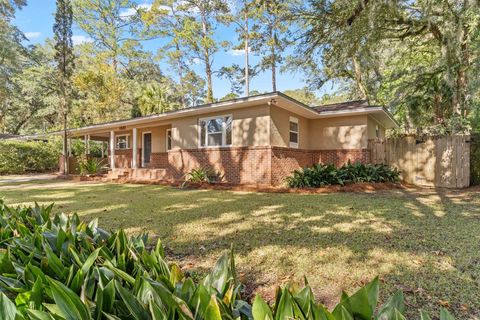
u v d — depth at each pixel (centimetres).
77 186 1074
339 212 517
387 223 432
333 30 848
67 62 1543
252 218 477
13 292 137
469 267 264
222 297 127
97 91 2195
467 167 912
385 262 279
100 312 112
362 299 106
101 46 2652
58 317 104
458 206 573
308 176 914
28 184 1166
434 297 212
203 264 282
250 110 1022
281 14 975
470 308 197
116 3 2584
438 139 966
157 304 117
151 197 746
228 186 955
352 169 970
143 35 2617
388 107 1461
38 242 191
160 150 1564
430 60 1366
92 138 1994
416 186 960
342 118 1199
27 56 2638
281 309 106
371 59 883
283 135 1056
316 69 1346
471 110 1193
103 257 170
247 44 2403
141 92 2080
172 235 382
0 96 2458
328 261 284
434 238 352
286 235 375
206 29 2578
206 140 1141
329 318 98
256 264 280
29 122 2970
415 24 981
